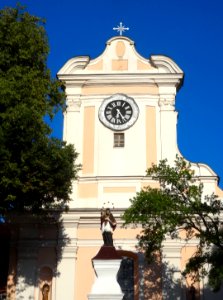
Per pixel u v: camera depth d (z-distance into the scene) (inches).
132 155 1061.8
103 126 1080.8
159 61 1108.5
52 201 869.8
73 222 1016.9
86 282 986.1
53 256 1008.9
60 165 821.9
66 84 1107.9
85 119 1089.4
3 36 840.3
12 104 787.4
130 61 1121.4
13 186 768.3
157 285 978.7
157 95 1100.5
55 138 828.0
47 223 1019.9
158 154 1060.5
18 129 764.6
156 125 1081.4
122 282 1011.3
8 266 1008.2
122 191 1039.6
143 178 1043.3
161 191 828.6
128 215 810.2
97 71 1114.1
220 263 796.6
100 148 1068.5
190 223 822.5
